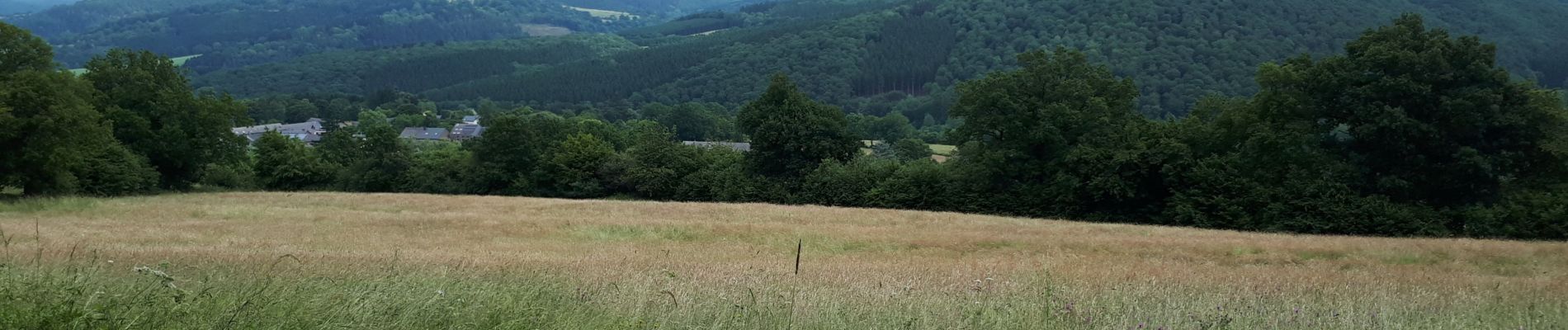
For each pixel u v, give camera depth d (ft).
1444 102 109.60
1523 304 34.32
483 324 23.07
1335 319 29.07
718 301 28.55
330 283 29.66
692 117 370.32
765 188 182.19
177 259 40.96
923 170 165.27
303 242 66.39
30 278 26.66
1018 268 48.70
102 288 24.39
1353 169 118.11
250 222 89.61
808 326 24.95
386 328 22.31
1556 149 108.99
